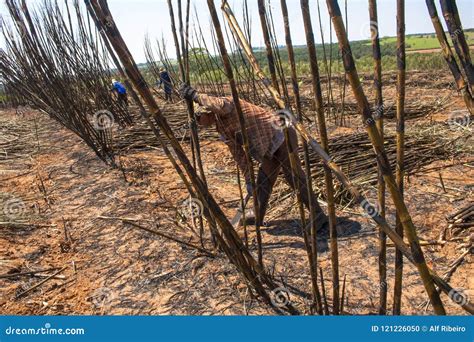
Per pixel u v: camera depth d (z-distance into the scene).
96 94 5.77
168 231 3.21
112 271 2.79
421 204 3.31
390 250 2.72
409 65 12.44
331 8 1.04
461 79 1.12
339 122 6.19
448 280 2.39
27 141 6.78
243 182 4.17
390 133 4.92
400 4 1.13
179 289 2.53
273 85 1.51
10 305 2.52
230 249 2.11
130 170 4.83
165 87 7.48
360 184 3.64
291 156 1.65
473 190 3.46
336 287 1.69
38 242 3.30
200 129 6.16
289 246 2.88
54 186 4.56
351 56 1.07
